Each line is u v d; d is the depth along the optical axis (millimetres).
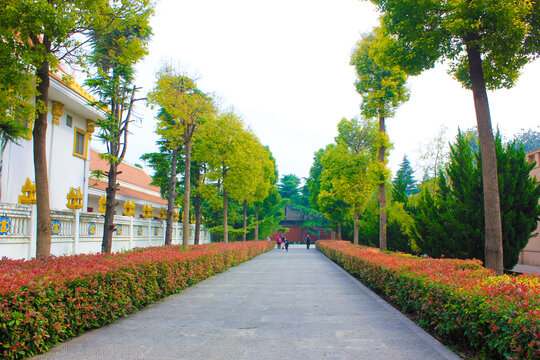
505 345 3512
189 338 4938
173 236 21750
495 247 7414
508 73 8719
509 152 10500
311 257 24766
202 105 13805
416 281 6020
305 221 62094
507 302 3824
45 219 7172
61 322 4590
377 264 8883
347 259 14266
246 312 6703
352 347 4543
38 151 7203
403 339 4934
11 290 3838
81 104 15008
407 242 19453
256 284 10750
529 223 9914
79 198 11523
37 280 4430
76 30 7297
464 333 4352
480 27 7605
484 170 7703
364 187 20172
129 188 25641
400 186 18391
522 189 10156
